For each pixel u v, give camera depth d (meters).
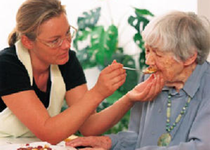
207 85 1.61
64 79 2.02
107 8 3.31
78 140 1.80
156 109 1.76
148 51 1.65
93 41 3.29
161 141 1.68
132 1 3.17
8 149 1.65
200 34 1.53
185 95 1.67
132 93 1.83
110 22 3.30
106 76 1.68
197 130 1.52
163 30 1.53
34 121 1.74
